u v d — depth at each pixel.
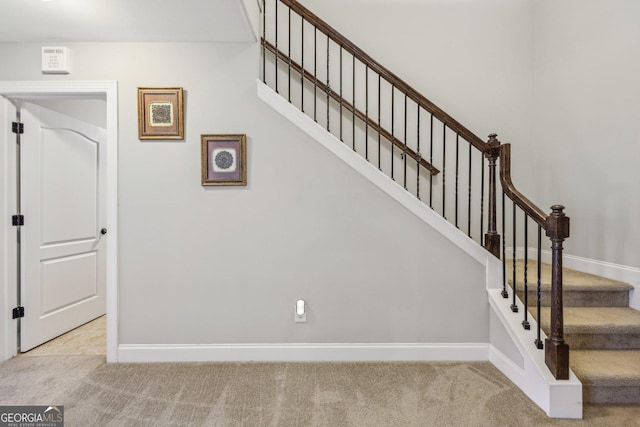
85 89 2.27
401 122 3.17
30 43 2.26
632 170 2.25
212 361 2.29
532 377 1.82
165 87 2.27
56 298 2.71
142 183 2.28
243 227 2.31
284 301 2.32
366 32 3.19
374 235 2.31
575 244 2.72
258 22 2.31
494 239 2.34
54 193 2.69
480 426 1.63
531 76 3.21
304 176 2.31
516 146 3.21
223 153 2.29
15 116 2.40
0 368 2.20
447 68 3.20
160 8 1.88
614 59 2.37
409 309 2.32
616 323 1.97
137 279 2.29
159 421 1.66
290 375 2.11
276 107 2.30
